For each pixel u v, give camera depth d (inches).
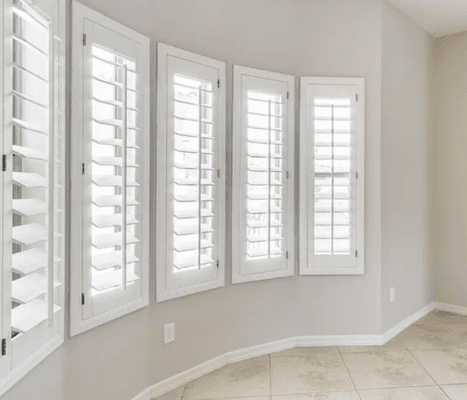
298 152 93.3
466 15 107.6
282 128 89.5
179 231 73.3
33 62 48.5
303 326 95.2
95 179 57.3
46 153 45.3
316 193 93.2
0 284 38.5
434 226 126.7
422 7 102.6
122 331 65.4
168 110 72.2
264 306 90.4
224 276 83.5
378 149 95.9
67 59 54.0
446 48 123.5
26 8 42.4
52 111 43.0
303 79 92.3
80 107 55.4
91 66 57.0
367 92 95.3
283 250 91.0
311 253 93.9
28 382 46.6
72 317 55.0
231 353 86.1
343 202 94.8
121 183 59.6
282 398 71.6
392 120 101.9
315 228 94.1
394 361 86.9
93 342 59.7
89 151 56.9
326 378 79.0
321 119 91.4
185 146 76.3
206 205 80.7
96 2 59.1
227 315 85.0
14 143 48.1
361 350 93.0
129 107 61.0
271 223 88.0
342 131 92.1
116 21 62.0
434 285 126.1
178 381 76.4
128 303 65.0
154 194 71.4
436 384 76.3
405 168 108.9
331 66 94.2
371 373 81.0
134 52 64.8
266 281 90.7
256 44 87.0
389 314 101.3
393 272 103.5
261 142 85.1
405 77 108.1
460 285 123.2
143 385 70.1
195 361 79.7
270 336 91.5
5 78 38.6
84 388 58.0
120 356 65.0
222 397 72.1
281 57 90.5
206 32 79.2
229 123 83.7
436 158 126.0
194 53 76.0
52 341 49.5
